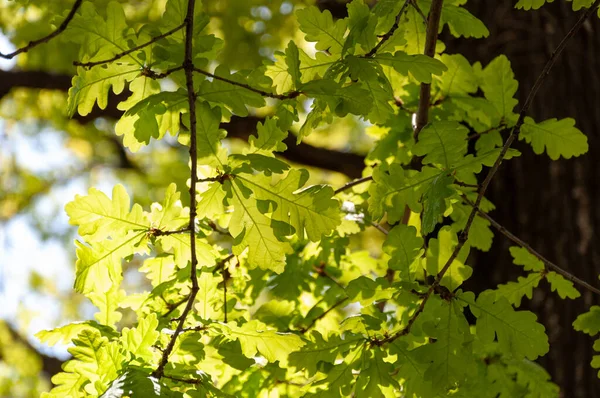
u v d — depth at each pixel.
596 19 3.29
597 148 3.14
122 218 2.50
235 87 2.48
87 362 2.45
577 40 3.24
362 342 2.52
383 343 2.51
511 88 2.71
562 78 3.20
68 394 2.46
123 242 2.52
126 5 5.40
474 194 2.72
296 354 2.52
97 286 2.53
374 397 2.51
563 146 2.69
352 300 2.51
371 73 2.46
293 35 5.75
